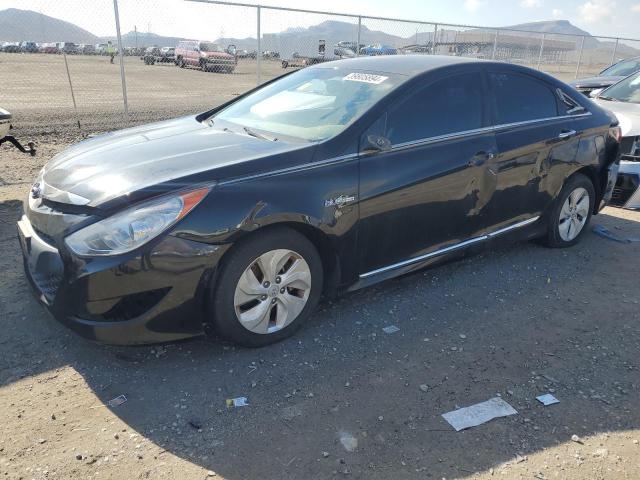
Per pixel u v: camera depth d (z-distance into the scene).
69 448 2.41
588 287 4.29
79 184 2.97
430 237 3.80
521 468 2.39
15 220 5.18
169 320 2.83
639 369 3.19
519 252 4.95
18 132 9.80
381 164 3.41
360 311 3.73
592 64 18.92
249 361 3.09
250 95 4.50
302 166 3.12
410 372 3.07
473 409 2.76
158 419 2.61
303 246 3.16
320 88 4.01
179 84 17.38
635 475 2.38
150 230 2.70
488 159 3.99
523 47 16.78
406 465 2.38
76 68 15.95
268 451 2.44
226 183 2.89
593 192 5.11
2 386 2.80
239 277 2.95
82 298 2.71
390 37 13.46
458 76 3.98
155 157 3.18
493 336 3.49
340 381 2.96
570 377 3.08
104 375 2.92
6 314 3.45
